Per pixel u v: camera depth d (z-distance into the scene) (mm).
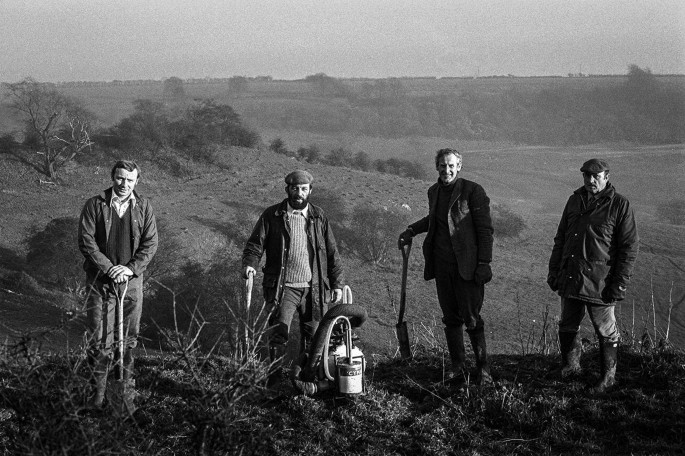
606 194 6352
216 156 69312
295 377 6254
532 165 156500
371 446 5629
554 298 36938
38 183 58188
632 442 5664
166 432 5527
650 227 60719
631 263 6273
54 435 4199
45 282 30922
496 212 56406
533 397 6336
